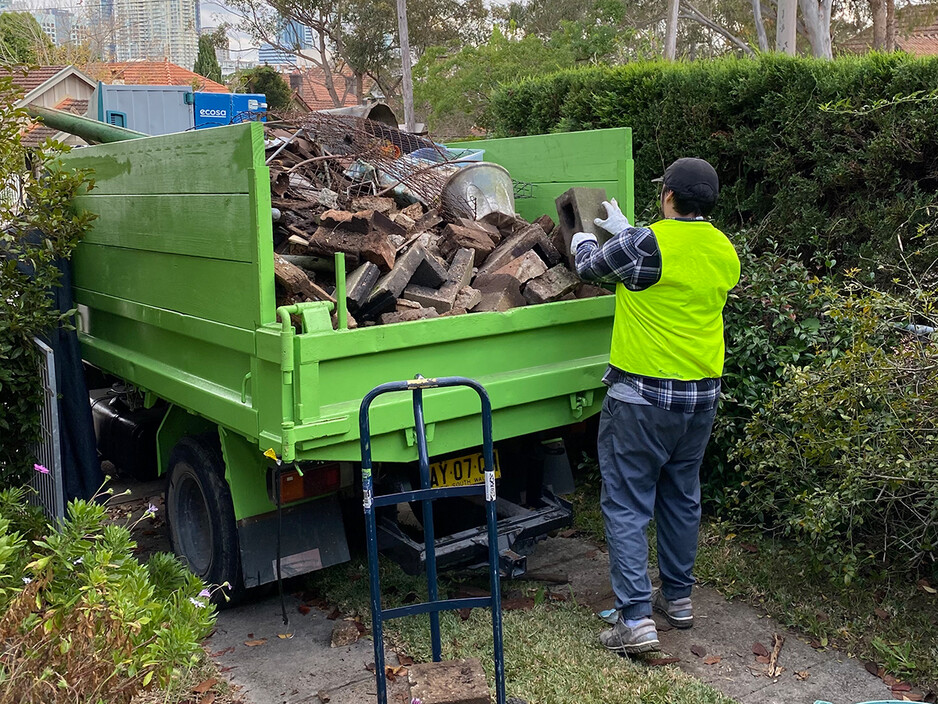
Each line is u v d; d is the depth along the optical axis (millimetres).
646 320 3326
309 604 3953
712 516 4586
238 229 3252
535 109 7625
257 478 3652
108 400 5484
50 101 21797
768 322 4488
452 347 3525
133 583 2531
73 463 4688
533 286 3926
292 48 36625
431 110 18828
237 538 3682
